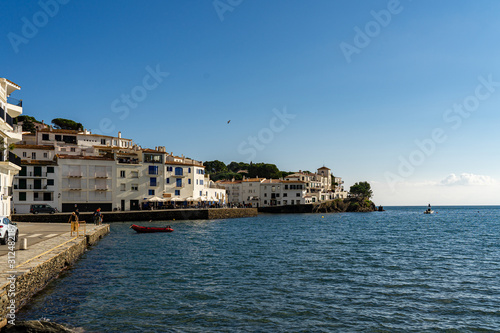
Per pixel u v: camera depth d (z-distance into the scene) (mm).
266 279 24938
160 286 22797
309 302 19719
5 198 48750
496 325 16609
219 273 26781
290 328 16078
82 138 102812
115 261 31422
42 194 81500
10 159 49031
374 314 17938
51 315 17062
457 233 65625
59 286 22156
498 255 36781
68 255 27812
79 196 85562
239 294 21141
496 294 21547
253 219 103375
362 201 199375
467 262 32406
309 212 150625
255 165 190750
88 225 55562
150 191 95938
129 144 116562
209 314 17719
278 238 52125
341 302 19797
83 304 18891
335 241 48969
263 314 17797
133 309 18312
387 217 140500
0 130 43562
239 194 155375
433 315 17891
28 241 30734
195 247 41125
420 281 24703
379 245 44875
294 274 26609
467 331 15922
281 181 152500
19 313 16844
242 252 37375
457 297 20859
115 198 90062
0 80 46375
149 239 49062
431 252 38781
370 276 26141
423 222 105875
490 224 97250
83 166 86188
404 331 15875
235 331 15680
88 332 15312
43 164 81500
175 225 75875
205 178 126188
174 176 101062
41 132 97750
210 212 94938
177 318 17156
